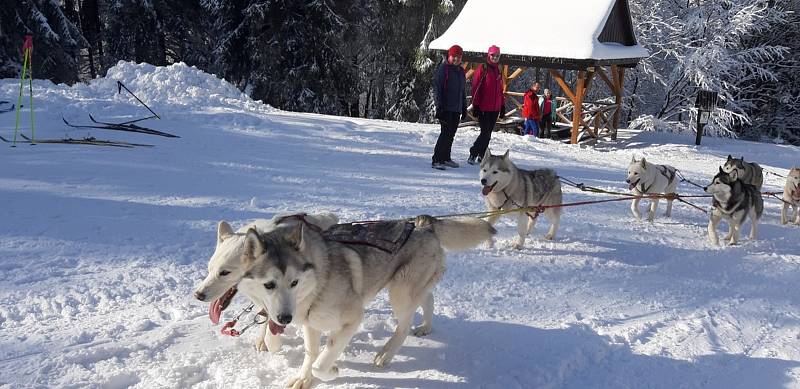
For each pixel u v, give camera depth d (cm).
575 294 573
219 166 960
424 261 425
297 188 866
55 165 877
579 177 1177
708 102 1969
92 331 423
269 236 349
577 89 1831
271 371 394
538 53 1831
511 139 1612
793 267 720
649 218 898
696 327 515
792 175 949
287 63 2659
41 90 1411
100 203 714
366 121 1678
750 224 949
